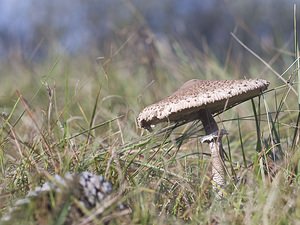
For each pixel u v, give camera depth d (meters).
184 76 1.82
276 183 1.06
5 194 1.04
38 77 1.96
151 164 1.16
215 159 1.13
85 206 0.99
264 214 0.99
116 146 1.22
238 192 1.06
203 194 1.10
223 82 1.08
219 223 1.01
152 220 1.01
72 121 1.44
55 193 0.99
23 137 1.37
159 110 1.07
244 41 2.67
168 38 2.10
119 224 0.99
